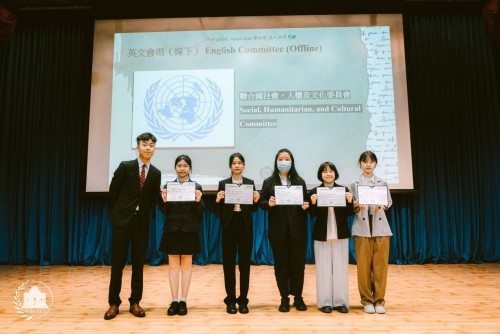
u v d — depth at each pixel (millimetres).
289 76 5043
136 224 2572
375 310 2564
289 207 2629
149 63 5133
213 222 5035
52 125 5289
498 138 5172
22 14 5465
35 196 5184
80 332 2158
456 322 2330
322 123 4930
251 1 5188
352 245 4992
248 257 2605
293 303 2797
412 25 5359
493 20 4727
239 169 2650
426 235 4992
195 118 4980
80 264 5012
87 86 5082
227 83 5047
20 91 5410
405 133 4898
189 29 5191
